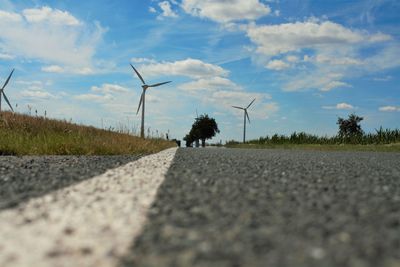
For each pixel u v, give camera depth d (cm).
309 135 3138
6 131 1286
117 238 204
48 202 295
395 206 290
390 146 2009
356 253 181
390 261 170
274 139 3344
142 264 168
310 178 450
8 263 170
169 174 474
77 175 488
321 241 199
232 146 3089
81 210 266
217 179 430
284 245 193
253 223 235
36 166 630
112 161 737
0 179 454
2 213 261
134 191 342
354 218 249
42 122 1639
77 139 1131
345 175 491
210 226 228
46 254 181
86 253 182
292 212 265
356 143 2667
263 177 453
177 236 208
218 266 165
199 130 5453
